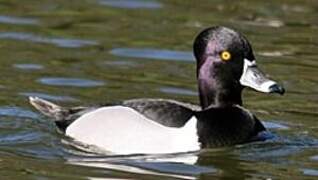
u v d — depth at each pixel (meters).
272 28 20.59
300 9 22.30
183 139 13.46
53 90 16.19
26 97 15.71
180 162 13.13
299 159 13.45
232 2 22.88
